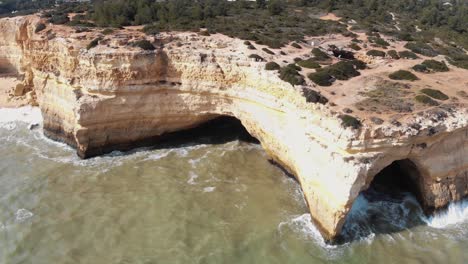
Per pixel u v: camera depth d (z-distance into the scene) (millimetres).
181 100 36531
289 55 37562
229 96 35375
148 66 35219
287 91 29844
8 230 25516
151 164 34531
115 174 32812
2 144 39469
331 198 23922
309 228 25891
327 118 25297
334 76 33562
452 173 26984
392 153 24281
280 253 23469
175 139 39562
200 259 22859
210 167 33969
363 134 23188
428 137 24641
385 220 26609
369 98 28875
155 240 24562
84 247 23922
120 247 23922
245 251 23594
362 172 22797
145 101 36219
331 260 22922
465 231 25609
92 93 35750
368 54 40656
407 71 35031
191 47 36875
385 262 22766
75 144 38188
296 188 30797
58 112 39562
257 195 29766
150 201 28797
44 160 35781
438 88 31922
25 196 29562
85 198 29219
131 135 37219
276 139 31766
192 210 27719
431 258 23031
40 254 23359
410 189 29625
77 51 36812
